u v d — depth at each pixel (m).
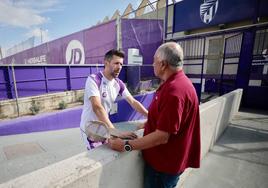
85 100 1.80
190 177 2.38
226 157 2.91
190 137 1.17
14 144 4.03
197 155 1.32
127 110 6.20
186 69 11.47
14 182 0.73
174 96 0.94
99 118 1.51
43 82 8.95
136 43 12.48
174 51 1.03
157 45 12.66
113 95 1.84
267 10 6.59
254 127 4.36
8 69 7.74
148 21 12.39
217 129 3.37
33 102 8.34
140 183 1.27
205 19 8.48
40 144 4.05
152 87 11.86
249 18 7.12
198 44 10.72
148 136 0.97
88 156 0.96
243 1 7.16
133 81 10.89
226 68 9.66
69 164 0.88
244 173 2.48
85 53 14.91
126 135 1.07
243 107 6.83
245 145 3.36
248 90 6.79
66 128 5.69
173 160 1.13
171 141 1.10
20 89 8.29
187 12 9.15
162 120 0.95
